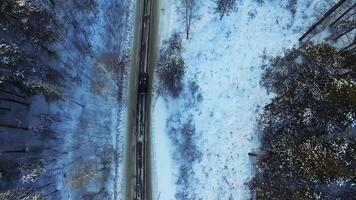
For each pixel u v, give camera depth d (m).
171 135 61.34
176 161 60.78
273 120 57.75
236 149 60.09
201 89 61.69
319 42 61.19
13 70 57.66
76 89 62.78
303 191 54.12
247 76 61.75
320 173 52.81
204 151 60.41
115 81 63.28
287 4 63.28
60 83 62.41
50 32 61.72
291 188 54.88
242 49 62.59
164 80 62.19
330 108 54.53
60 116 62.09
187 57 62.62
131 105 62.66
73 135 62.00
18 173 58.78
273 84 60.56
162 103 62.12
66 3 64.00
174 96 61.84
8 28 57.69
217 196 59.41
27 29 58.97
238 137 60.28
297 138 55.94
